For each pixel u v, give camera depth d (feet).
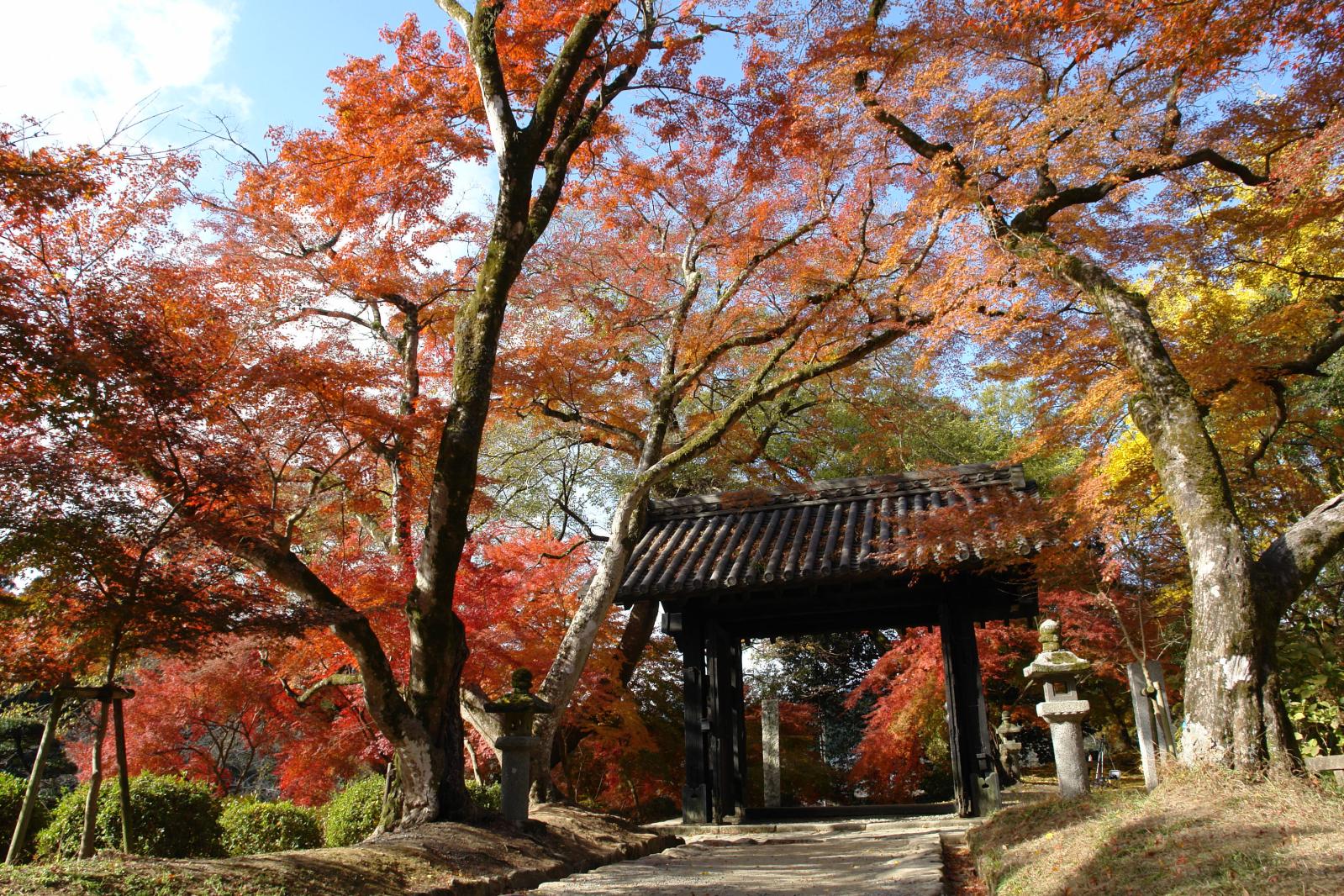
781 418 48.29
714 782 36.50
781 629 40.47
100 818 23.89
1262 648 19.53
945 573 33.32
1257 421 28.63
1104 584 32.55
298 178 33.58
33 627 16.81
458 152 34.42
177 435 18.67
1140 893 12.69
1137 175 27.40
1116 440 30.40
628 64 31.19
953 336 30.17
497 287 26.58
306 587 22.13
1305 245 28.55
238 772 55.21
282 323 31.42
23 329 16.65
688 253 43.96
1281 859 12.03
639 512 41.42
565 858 23.31
